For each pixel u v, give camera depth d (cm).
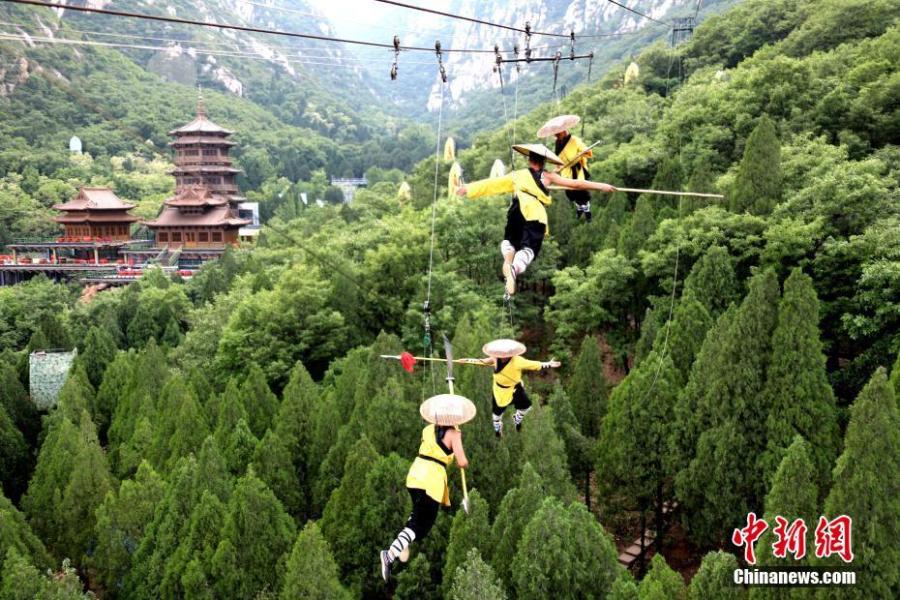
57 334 4934
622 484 2880
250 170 16800
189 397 3056
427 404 966
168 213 10869
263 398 3438
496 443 2584
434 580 2338
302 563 1961
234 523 2200
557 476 2527
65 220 10812
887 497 1867
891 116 4341
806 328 2512
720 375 2633
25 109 13712
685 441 2717
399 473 2384
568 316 4169
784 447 2470
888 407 1911
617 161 5316
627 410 2830
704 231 3662
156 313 6253
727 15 8600
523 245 998
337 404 3322
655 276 4016
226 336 4341
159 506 2444
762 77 5019
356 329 4525
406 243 4756
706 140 4997
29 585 1956
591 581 2003
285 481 2794
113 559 2491
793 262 3419
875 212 3319
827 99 4578
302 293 4347
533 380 4075
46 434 3841
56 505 2847
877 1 6147
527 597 2000
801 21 7500
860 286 3153
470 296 4247
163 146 15538
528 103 16762
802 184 3750
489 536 2203
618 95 7512
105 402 4122
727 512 2556
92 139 14188
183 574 2184
